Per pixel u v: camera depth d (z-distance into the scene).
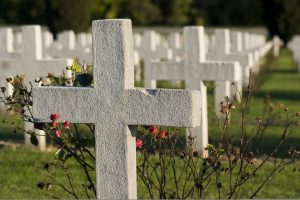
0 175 11.87
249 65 19.38
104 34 6.82
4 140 14.46
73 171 11.65
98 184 6.99
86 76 7.67
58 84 8.38
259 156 13.09
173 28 70.38
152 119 6.78
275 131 15.76
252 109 18.98
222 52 19.50
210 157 8.88
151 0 77.38
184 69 14.35
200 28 13.45
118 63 6.83
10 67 13.98
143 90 6.80
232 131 15.84
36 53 13.85
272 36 53.94
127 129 6.89
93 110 6.95
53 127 7.07
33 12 67.44
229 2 87.00
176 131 9.41
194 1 85.94
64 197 10.20
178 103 6.71
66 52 22.75
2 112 14.98
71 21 39.66
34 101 7.11
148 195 10.19
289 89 25.69
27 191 10.91
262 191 10.97
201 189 8.30
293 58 40.56
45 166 8.67
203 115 13.07
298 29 53.09
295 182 11.35
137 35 30.03
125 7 64.81
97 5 62.06
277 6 52.94
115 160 6.93
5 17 68.44
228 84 16.75
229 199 8.38
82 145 7.98
